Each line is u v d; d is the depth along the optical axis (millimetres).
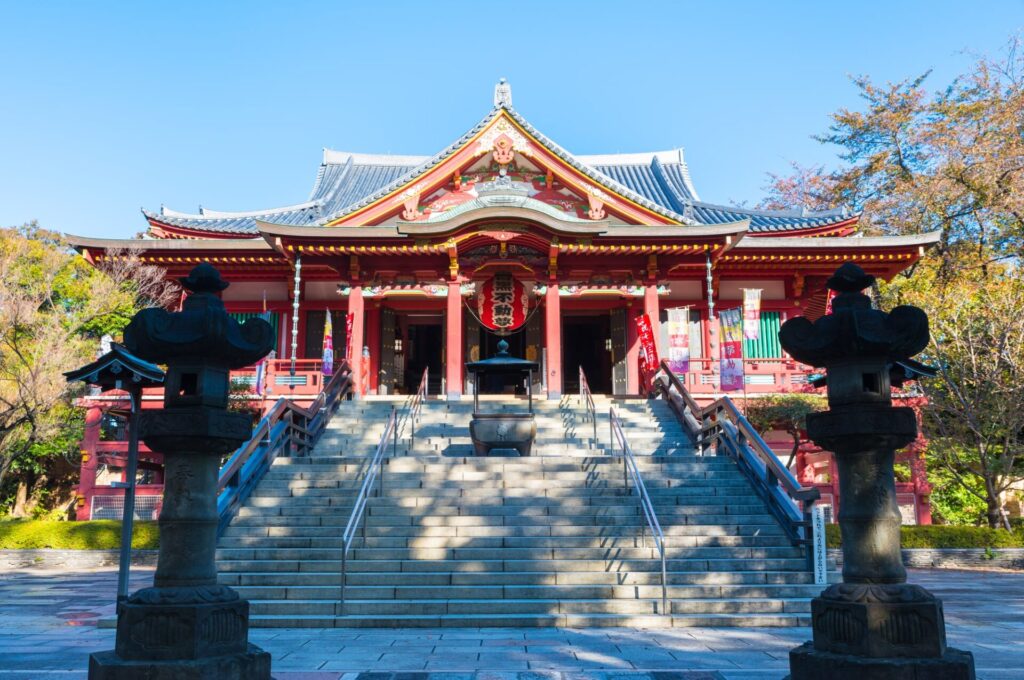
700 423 18078
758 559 12227
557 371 24297
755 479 14750
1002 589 15273
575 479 15117
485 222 23312
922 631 5316
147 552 19969
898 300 28984
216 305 6312
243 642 5891
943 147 35844
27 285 25000
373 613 10727
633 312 28422
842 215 27922
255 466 14977
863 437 5742
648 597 11250
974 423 21344
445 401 23328
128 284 25953
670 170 35625
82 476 23188
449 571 11938
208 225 29328
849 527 5867
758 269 28078
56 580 16859
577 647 8875
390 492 14422
